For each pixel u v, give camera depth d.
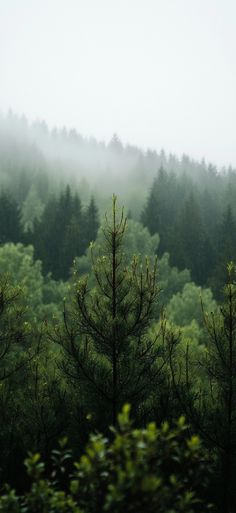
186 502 4.00
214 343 8.50
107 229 9.12
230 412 8.19
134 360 8.94
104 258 9.13
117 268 9.12
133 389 8.73
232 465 8.24
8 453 8.31
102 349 8.94
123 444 3.50
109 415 8.88
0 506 4.17
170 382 8.89
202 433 8.34
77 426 8.69
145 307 8.91
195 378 9.23
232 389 8.24
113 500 3.47
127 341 8.84
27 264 31.27
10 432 8.55
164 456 3.92
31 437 8.66
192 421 8.34
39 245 64.88
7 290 9.16
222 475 8.12
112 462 3.70
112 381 8.88
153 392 9.11
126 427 3.60
